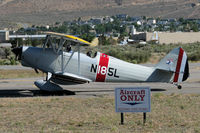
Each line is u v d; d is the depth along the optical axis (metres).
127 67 44.84
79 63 42.81
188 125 26.53
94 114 30.36
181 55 46.38
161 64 46.22
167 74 46.50
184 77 46.72
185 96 41.06
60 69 42.47
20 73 73.19
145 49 160.38
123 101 25.00
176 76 46.69
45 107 33.69
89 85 53.44
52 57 42.09
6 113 30.84
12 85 53.09
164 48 160.75
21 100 37.50
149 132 24.30
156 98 39.66
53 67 42.25
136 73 45.25
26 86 51.84
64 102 36.62
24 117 29.23
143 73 45.62
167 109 32.81
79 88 49.94
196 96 41.03
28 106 34.09
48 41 43.06
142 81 45.88
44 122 27.42
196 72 73.06
